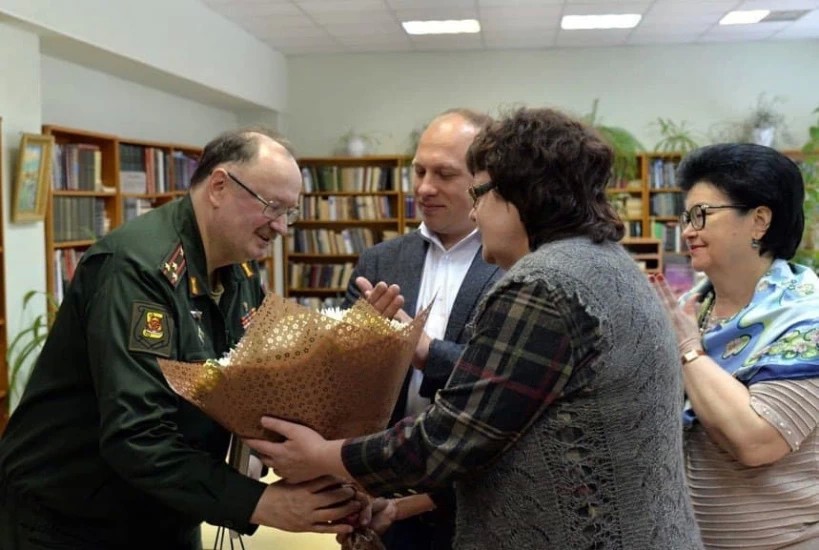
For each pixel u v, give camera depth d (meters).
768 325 1.40
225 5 6.27
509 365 1.02
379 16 6.75
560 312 1.01
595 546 1.04
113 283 1.32
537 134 1.10
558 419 1.03
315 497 1.27
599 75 8.24
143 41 5.12
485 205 1.17
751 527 1.40
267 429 1.19
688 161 1.51
